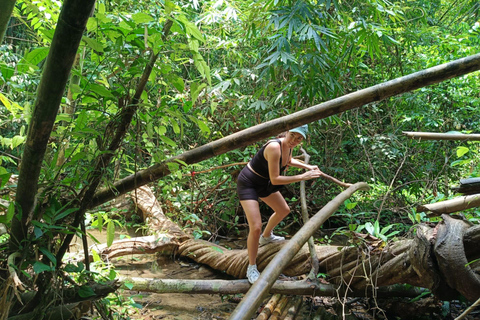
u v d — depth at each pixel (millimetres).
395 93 1802
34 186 1607
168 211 4625
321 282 3045
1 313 1514
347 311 3006
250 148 4777
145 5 3088
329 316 2926
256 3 3795
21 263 1620
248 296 1385
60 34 1282
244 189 3156
